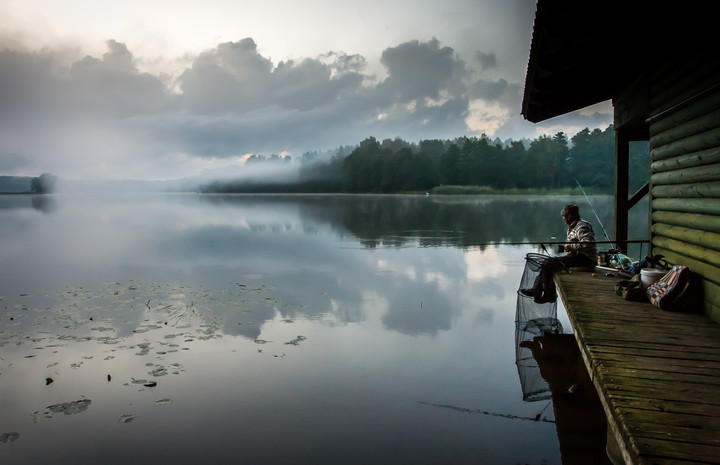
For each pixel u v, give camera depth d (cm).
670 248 594
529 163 10300
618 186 846
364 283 1107
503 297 969
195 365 606
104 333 739
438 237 2027
